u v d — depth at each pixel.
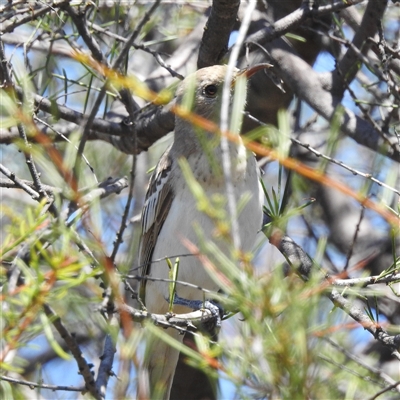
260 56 12.80
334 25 13.31
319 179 7.46
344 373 7.20
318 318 7.10
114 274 7.04
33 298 6.38
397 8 13.78
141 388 6.88
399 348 8.76
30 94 8.93
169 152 11.64
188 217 10.89
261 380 6.24
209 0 14.14
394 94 11.09
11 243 6.99
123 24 13.02
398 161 10.81
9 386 7.54
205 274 11.12
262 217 11.01
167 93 9.82
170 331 11.12
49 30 11.23
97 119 12.03
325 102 12.34
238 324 6.82
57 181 6.98
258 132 7.41
